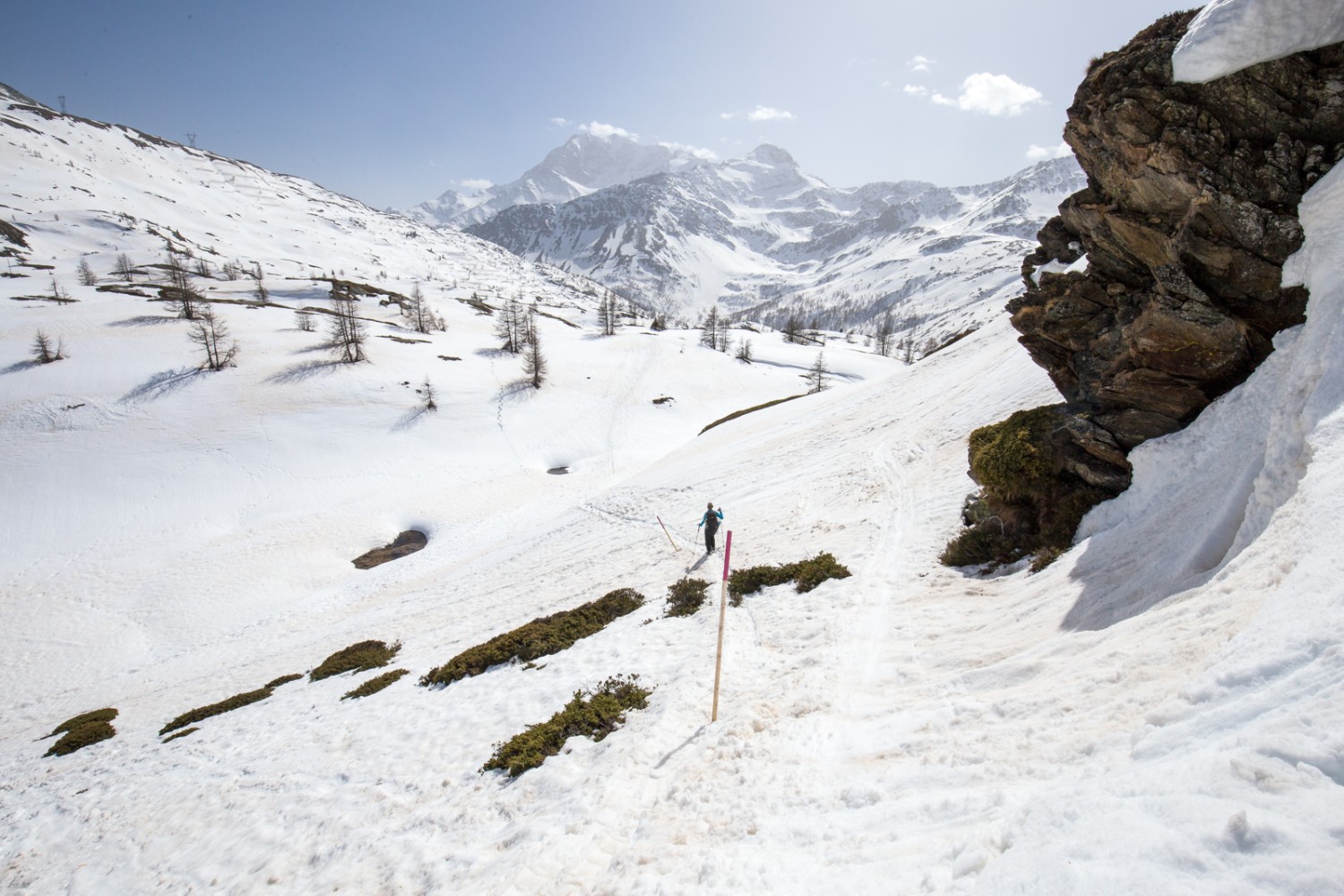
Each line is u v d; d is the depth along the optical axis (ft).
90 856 35.47
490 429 233.35
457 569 121.39
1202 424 31.94
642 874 19.48
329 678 63.26
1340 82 27.30
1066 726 17.39
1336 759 10.16
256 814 34.53
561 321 522.47
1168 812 11.02
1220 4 29.73
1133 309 38.65
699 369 339.57
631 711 34.99
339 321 284.41
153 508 168.96
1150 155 32.81
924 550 47.96
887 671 29.55
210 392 224.33
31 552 148.97
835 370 412.16
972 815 15.21
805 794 20.77
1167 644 18.30
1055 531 38.63
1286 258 28.94
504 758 32.53
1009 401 73.67
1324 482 18.83
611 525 103.35
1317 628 13.33
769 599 47.70
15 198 653.30
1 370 221.87
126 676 102.53
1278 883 8.64
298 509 175.52
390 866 26.27
